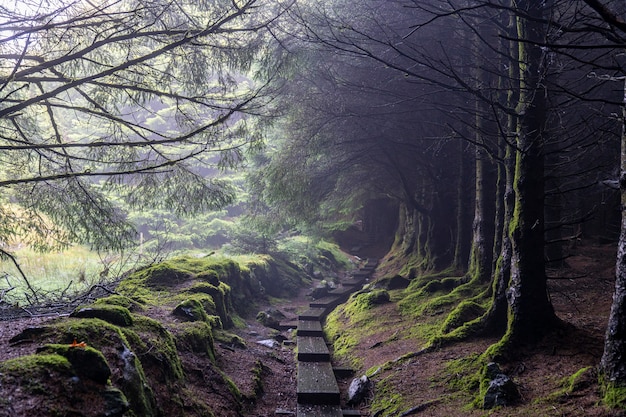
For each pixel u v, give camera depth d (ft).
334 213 56.34
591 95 32.07
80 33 21.15
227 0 23.31
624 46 9.02
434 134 36.14
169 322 20.34
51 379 10.19
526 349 19.20
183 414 14.19
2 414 8.93
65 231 25.79
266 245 55.21
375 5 31.37
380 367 22.68
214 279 30.35
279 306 42.04
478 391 17.58
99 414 10.32
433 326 26.68
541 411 14.62
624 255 14.20
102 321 13.93
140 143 20.18
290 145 39.22
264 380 21.97
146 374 13.98
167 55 23.89
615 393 13.70
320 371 23.45
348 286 50.21
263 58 28.68
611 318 14.49
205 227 68.13
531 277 19.66
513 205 22.58
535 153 19.58
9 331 13.46
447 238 40.65
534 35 19.49
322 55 33.04
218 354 21.77
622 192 14.60
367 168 45.27
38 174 23.65
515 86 22.47
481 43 29.84
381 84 33.83
